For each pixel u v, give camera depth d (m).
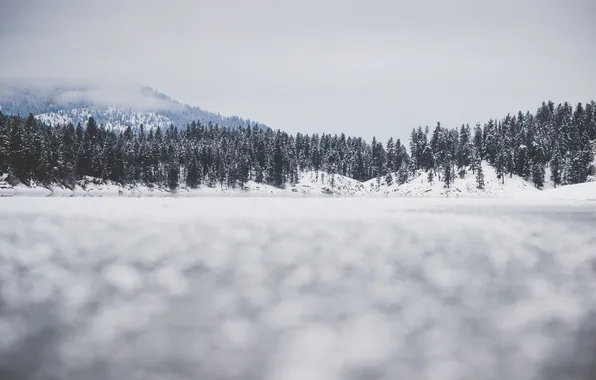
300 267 13.02
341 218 31.05
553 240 19.39
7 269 12.64
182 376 6.17
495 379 6.11
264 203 61.53
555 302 9.59
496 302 9.58
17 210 38.66
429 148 175.12
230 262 13.73
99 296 9.96
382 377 6.14
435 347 7.18
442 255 15.20
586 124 181.38
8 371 6.30
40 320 8.40
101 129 168.75
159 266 13.13
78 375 6.20
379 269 12.82
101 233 20.81
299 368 6.41
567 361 6.68
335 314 8.70
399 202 74.44
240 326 8.05
